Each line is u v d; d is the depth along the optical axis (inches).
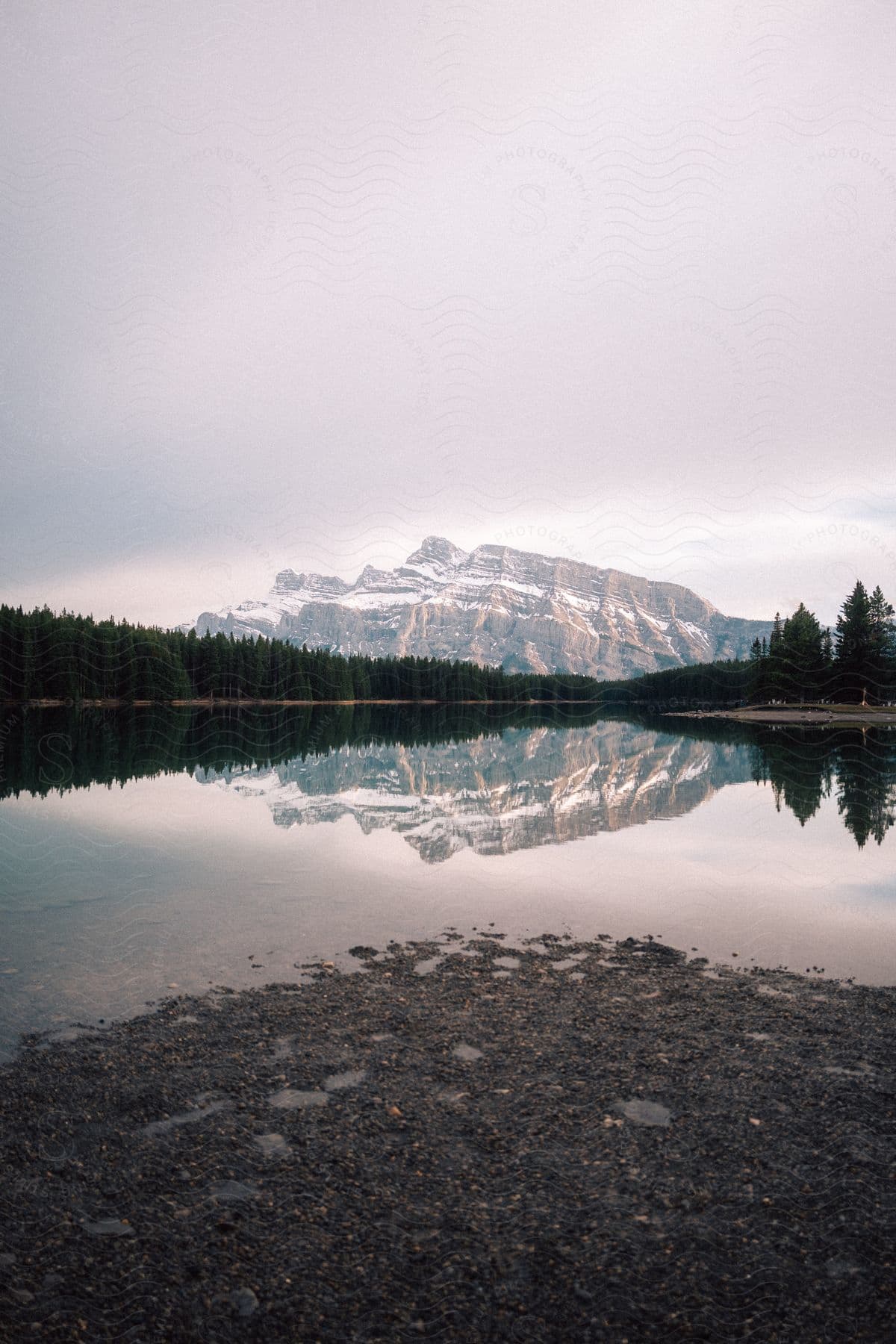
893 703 3371.1
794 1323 140.2
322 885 439.5
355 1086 218.8
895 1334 137.9
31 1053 238.7
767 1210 166.4
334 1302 145.8
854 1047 240.1
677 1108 205.9
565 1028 255.0
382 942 341.7
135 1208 170.4
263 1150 189.6
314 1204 170.6
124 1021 261.1
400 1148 189.3
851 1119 199.5
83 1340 138.6
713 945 336.5
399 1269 152.8
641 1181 176.1
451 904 400.5
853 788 884.6
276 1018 263.7
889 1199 169.3
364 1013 267.3
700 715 3627.0
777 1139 190.9
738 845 549.3
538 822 650.8
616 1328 139.3
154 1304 145.8
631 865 488.7
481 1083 220.1
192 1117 203.9
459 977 300.5
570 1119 201.0
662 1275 150.3
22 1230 164.2
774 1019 260.7
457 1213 167.5
